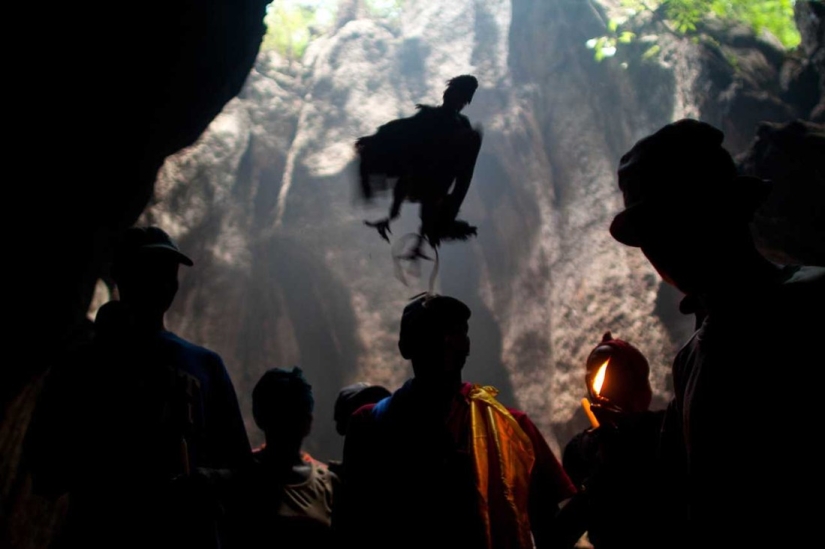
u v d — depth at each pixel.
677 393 1.59
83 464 2.34
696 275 1.39
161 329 2.66
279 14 21.39
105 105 6.80
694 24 15.98
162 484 2.32
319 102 19.83
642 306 16.34
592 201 17.44
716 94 14.59
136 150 7.89
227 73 8.68
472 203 19.14
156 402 2.43
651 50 16.34
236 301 18.50
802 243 9.45
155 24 6.80
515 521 2.34
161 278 2.60
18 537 6.62
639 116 16.69
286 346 19.02
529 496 2.54
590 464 2.84
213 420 2.67
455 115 2.15
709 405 1.36
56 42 5.79
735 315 1.34
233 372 18.53
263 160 19.41
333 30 21.30
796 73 13.73
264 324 19.09
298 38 21.23
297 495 3.49
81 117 6.54
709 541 1.34
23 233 6.24
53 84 5.98
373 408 2.62
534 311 18.06
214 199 18.48
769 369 1.25
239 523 3.32
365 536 2.42
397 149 2.12
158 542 2.27
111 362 2.46
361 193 2.17
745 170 9.88
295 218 18.92
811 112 13.38
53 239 6.81
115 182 7.78
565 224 17.70
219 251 18.50
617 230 1.54
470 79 2.17
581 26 17.50
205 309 18.23
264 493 3.38
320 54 20.58
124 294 2.59
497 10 19.53
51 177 6.45
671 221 1.38
